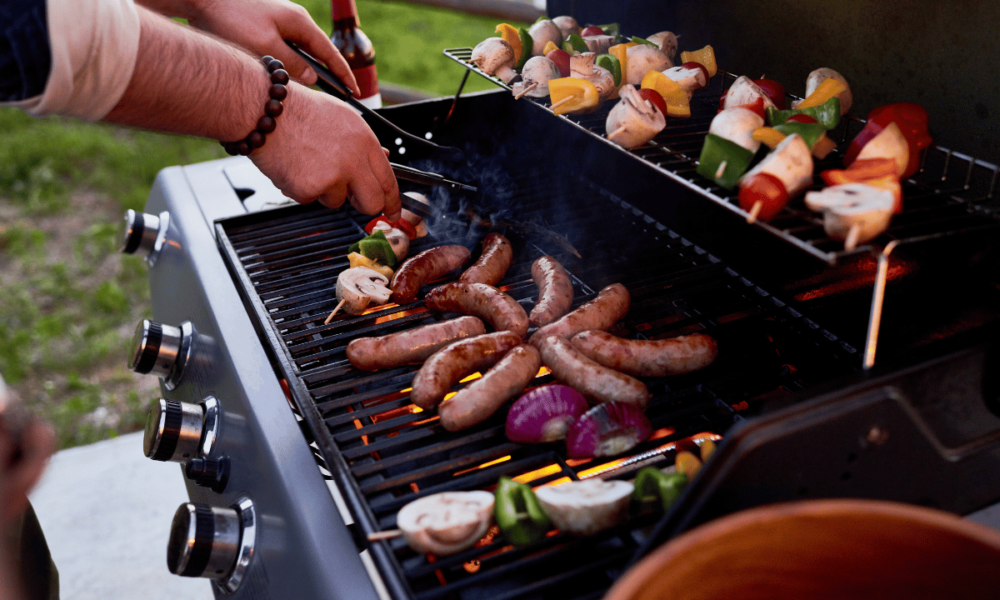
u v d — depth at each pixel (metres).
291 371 1.20
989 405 0.82
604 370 1.14
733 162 1.06
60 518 2.45
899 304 1.15
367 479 1.03
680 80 1.39
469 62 1.63
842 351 1.25
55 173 5.25
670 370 1.20
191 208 1.75
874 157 1.01
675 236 1.66
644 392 1.13
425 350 1.25
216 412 1.23
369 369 1.25
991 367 0.80
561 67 1.56
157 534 2.39
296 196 1.32
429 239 1.72
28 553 1.21
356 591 0.86
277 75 1.18
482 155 2.00
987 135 1.16
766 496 0.75
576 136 1.90
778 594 0.62
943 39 1.18
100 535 2.39
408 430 1.12
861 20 1.32
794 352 1.27
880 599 0.61
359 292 1.38
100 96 0.99
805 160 0.98
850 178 0.98
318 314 1.41
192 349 1.42
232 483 1.16
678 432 1.09
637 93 1.27
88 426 3.15
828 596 0.62
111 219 4.66
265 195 1.82
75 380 3.39
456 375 1.17
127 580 2.24
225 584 1.08
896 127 1.03
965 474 0.87
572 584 0.90
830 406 0.73
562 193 1.88
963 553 0.56
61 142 5.67
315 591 0.88
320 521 0.94
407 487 1.07
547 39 1.65
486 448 1.14
